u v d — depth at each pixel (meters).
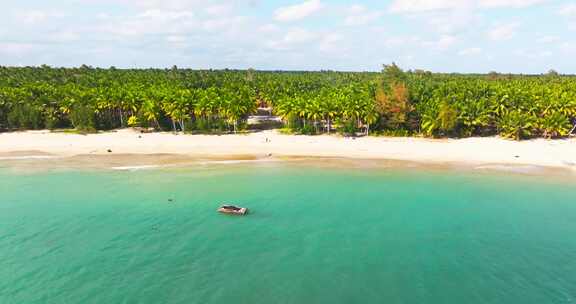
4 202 68.19
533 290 43.03
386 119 124.06
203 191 74.06
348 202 69.00
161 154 102.00
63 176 83.12
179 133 124.94
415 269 47.44
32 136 118.94
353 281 44.97
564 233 56.88
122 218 61.84
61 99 134.12
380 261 49.28
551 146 106.50
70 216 62.50
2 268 47.31
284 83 178.38
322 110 121.12
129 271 46.78
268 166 91.31
